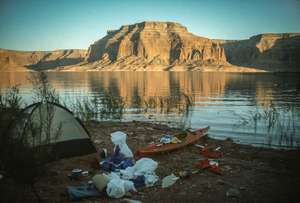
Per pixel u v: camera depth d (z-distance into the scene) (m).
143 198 6.68
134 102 34.06
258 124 19.77
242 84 75.25
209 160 9.47
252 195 6.90
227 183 7.61
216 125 19.44
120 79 109.56
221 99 38.81
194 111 26.58
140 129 14.88
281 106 30.45
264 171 8.56
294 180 7.82
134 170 7.91
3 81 75.56
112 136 9.22
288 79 100.56
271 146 13.64
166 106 29.36
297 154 10.85
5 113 9.50
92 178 7.23
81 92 49.69
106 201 6.44
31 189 6.83
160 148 10.22
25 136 7.32
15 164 6.74
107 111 21.50
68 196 6.57
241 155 10.57
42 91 9.46
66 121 9.24
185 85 73.00
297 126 18.89
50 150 8.03
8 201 6.06
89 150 9.68
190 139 11.76
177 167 8.81
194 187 7.32
